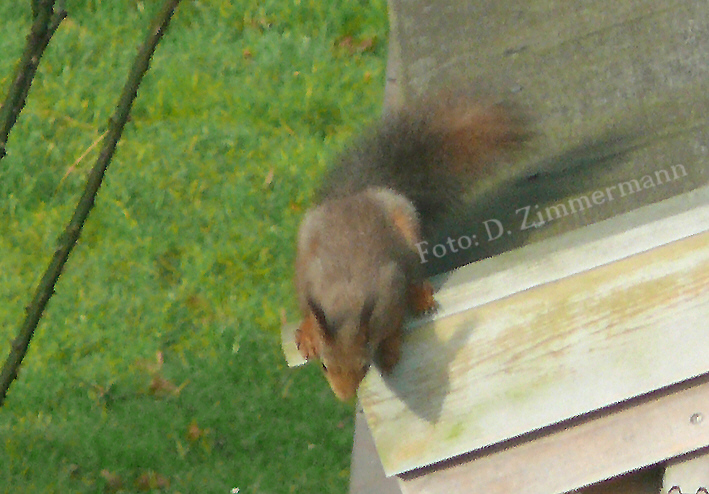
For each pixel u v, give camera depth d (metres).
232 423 8.87
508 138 6.71
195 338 9.50
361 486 8.26
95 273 10.12
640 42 6.55
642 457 4.30
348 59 11.65
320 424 8.75
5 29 12.88
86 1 12.77
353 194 6.60
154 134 11.20
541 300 4.45
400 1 8.10
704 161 5.45
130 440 8.89
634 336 4.33
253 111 11.22
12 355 4.28
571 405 4.25
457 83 7.07
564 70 6.71
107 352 9.55
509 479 4.34
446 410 4.31
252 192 10.40
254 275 9.80
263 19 12.23
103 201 10.66
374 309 5.34
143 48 4.15
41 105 11.79
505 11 7.41
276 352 9.27
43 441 9.01
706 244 4.44
